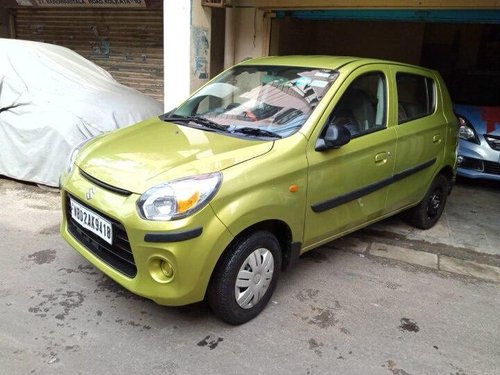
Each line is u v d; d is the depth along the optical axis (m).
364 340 2.83
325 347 2.75
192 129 3.26
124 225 2.52
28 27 9.65
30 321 2.81
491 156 5.88
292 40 8.20
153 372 2.46
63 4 8.95
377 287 3.49
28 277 3.31
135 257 2.53
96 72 6.32
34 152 5.03
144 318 2.91
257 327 2.89
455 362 2.69
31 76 5.43
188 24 5.58
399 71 3.93
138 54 8.63
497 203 5.79
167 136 3.14
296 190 2.92
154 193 2.49
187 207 2.45
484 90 7.12
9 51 5.55
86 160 3.00
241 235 2.74
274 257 2.97
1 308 2.92
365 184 3.48
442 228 4.84
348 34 10.02
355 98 3.44
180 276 2.48
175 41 5.66
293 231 3.00
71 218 3.13
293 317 3.02
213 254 2.54
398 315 3.13
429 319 3.11
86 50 9.15
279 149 2.88
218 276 2.69
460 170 6.09
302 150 2.97
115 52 8.84
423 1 5.77
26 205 4.71
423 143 4.08
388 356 2.70
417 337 2.90
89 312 2.94
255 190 2.68
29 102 5.09
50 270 3.42
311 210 3.09
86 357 2.54
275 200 2.78
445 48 10.45
